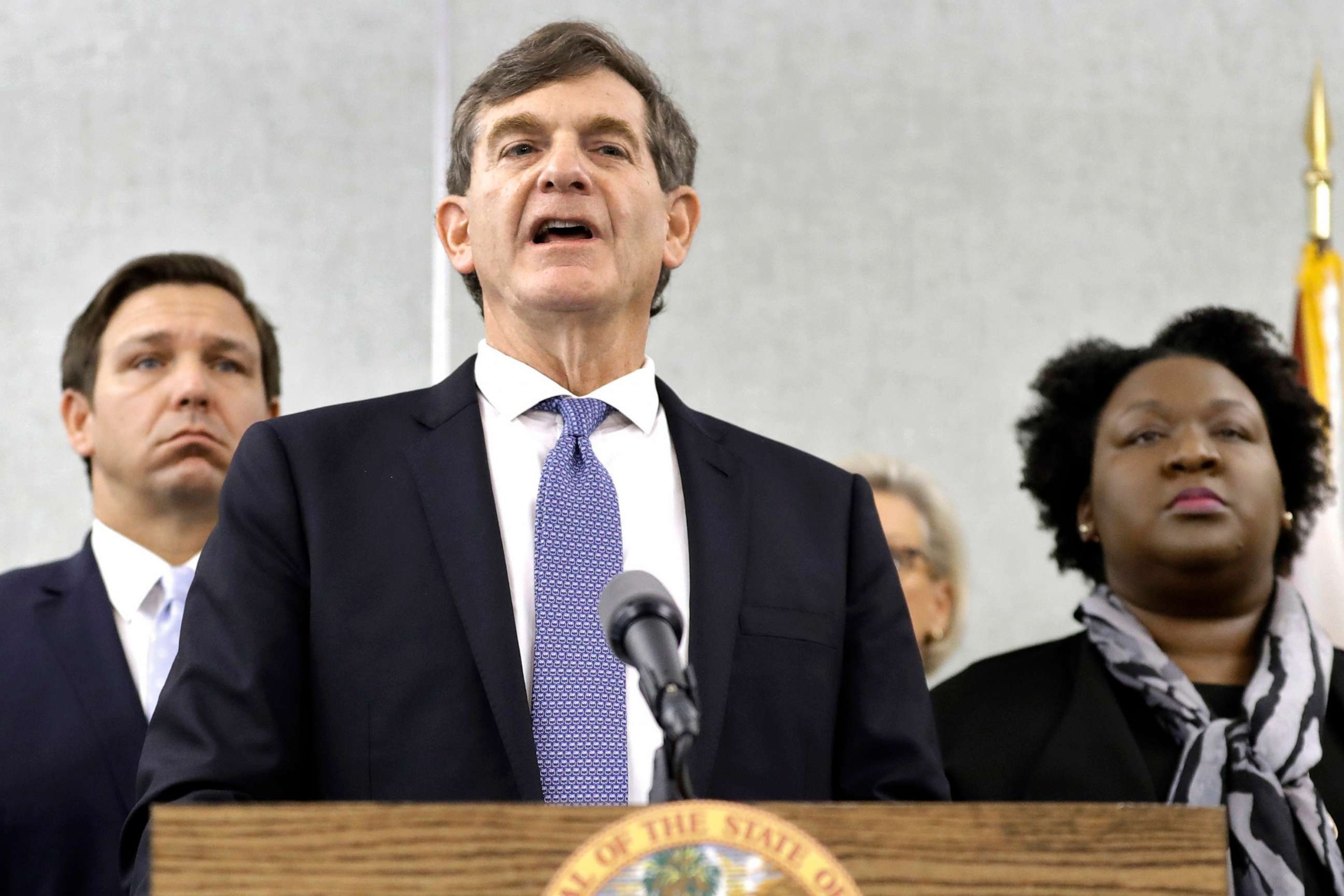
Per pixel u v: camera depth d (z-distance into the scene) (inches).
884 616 179.6
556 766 158.9
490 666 158.7
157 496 265.4
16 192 351.9
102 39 362.3
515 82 189.9
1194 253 382.6
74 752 229.0
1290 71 389.7
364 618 161.5
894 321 374.0
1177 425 254.4
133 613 253.1
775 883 106.0
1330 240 381.4
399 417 179.6
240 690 154.8
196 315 277.1
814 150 380.5
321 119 363.6
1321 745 238.2
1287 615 247.6
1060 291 378.6
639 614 120.5
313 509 167.3
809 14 386.6
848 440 367.2
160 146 358.3
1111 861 109.0
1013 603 357.1
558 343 183.8
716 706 162.7
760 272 373.4
